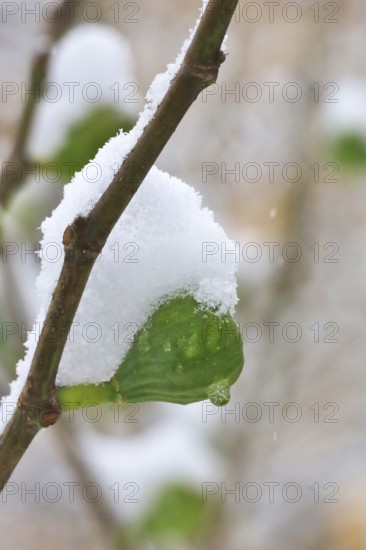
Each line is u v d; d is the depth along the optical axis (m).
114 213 0.63
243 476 1.63
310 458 2.33
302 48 1.84
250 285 1.64
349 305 2.46
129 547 1.11
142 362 0.66
